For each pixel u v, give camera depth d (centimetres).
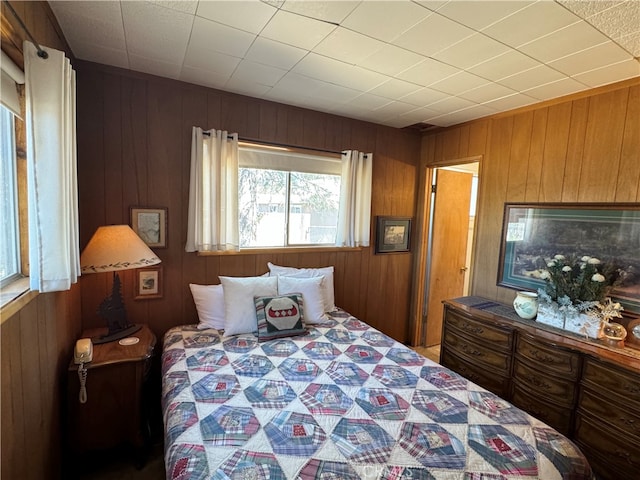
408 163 373
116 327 221
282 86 253
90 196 226
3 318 102
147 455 205
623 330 209
